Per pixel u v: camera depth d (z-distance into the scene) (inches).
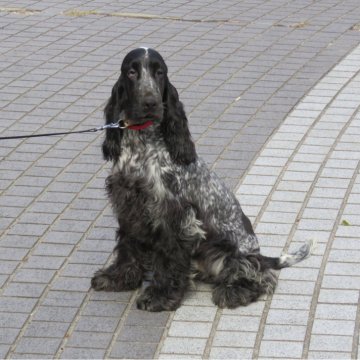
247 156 380.5
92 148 391.5
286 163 373.1
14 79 466.9
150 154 261.3
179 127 263.1
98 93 450.6
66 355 249.4
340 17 568.4
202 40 524.7
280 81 465.1
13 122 416.5
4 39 523.8
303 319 264.5
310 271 290.5
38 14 569.0
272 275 281.9
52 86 458.6
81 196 347.9
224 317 267.3
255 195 344.5
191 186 267.7
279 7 589.3
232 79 467.5
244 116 423.2
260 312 269.3
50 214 333.4
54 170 370.6
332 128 408.5
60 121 418.6
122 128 261.7
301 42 522.3
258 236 313.7
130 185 263.1
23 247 309.1
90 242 312.8
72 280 289.1
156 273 272.2
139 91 253.6
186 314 269.3
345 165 370.6
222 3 596.4
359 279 285.0
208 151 386.0
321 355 246.1
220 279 277.1
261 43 520.1
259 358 245.8
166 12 575.2
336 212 330.3
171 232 265.6
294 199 341.1
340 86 457.4
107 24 551.5
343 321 262.7
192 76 470.9
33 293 281.4
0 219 328.8
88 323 265.4
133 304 275.9
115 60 492.7
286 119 419.2
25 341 256.2
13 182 359.6
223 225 276.4
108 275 283.1
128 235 277.0
